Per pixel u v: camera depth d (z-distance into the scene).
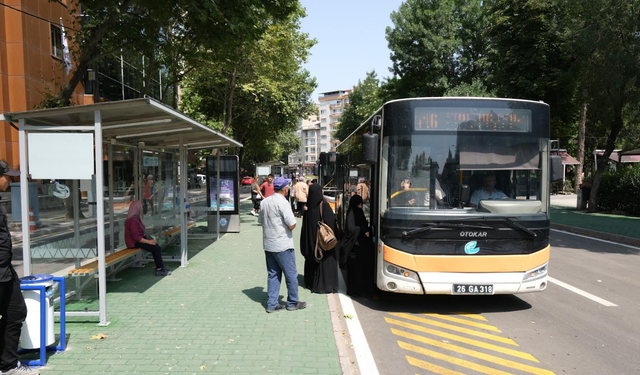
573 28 17.05
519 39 24.14
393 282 5.85
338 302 6.60
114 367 4.12
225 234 13.64
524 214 5.83
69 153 5.10
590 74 17.56
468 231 5.72
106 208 7.47
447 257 5.70
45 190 5.68
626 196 19.50
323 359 4.36
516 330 5.52
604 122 19.17
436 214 5.76
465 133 5.98
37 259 5.67
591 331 5.50
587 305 6.61
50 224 5.71
